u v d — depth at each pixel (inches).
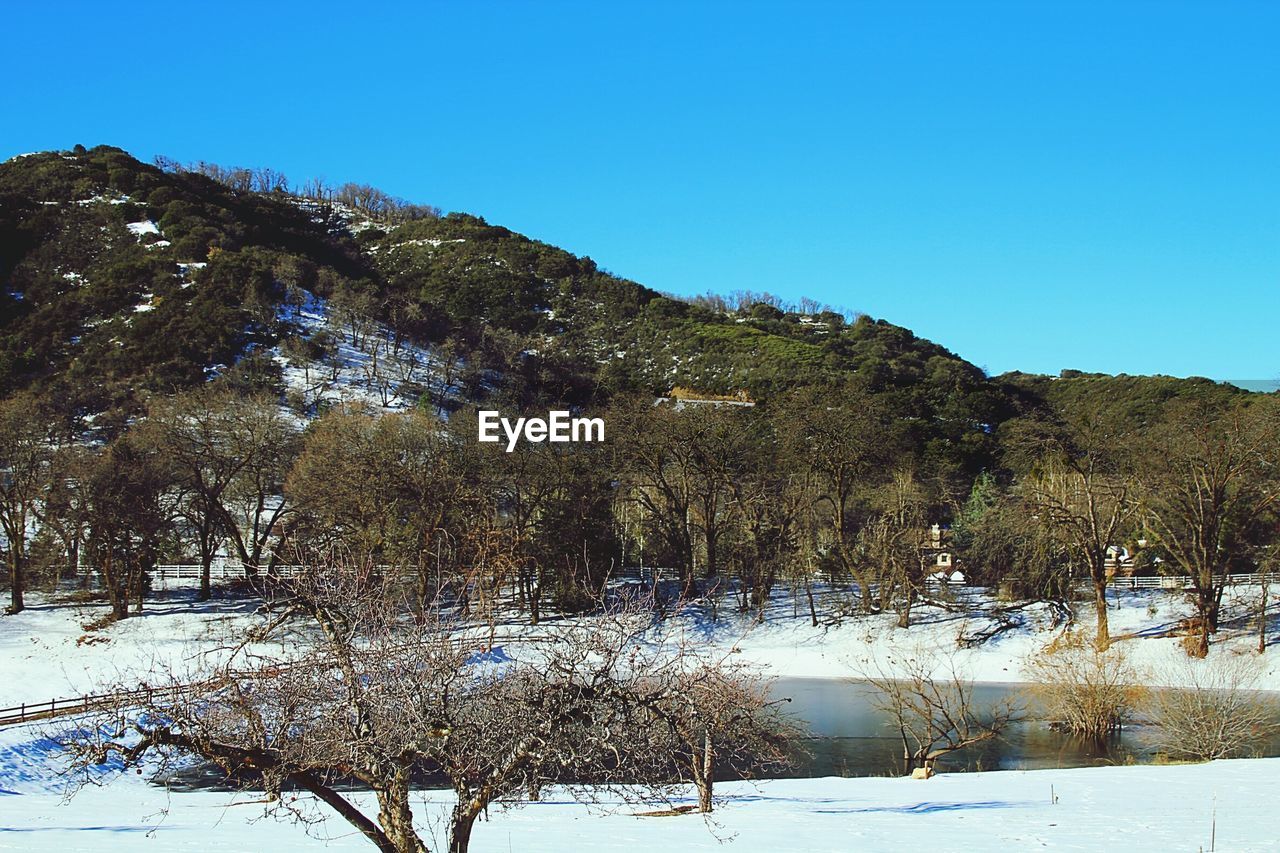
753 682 1434.5
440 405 4576.8
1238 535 2409.0
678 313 7317.9
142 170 7372.1
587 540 2662.4
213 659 1277.1
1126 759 1514.5
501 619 2282.2
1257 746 1632.6
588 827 914.1
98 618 2536.9
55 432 3065.9
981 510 3218.5
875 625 2645.2
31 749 1422.2
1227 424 2428.6
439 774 1169.4
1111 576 2824.8
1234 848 757.9
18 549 2659.9
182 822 1024.2
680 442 2928.2
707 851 768.9
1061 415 4889.3
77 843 841.5
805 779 1363.2
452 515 2418.8
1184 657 2255.2
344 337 5285.4
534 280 7701.8
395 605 646.5
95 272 5684.1
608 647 593.3
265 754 538.3
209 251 5885.8
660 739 634.8
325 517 2370.8
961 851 762.2
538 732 553.3
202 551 2802.7
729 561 3006.9
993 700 2037.4
